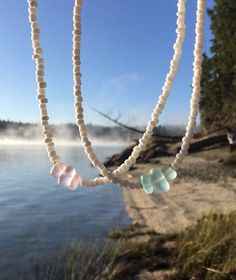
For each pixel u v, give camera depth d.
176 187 17.34
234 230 7.65
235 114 31.08
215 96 29.86
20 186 22.72
